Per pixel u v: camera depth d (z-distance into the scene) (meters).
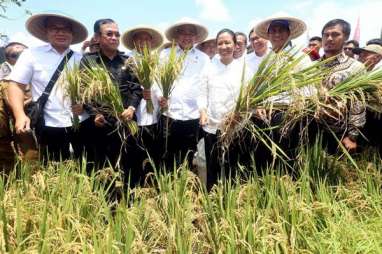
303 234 3.38
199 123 5.21
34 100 4.64
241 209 3.57
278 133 4.16
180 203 3.61
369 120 4.70
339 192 3.93
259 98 3.90
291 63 3.89
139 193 3.86
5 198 3.45
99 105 4.42
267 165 3.98
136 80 4.62
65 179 3.77
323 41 4.66
